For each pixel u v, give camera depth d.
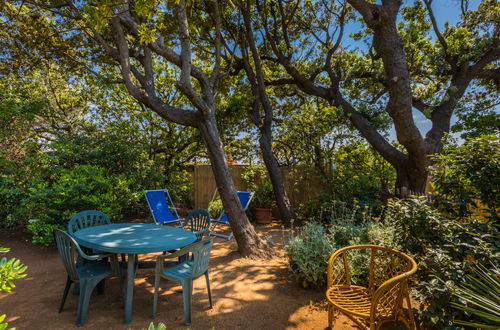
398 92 5.65
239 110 8.55
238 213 5.02
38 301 3.16
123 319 2.82
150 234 3.49
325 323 2.80
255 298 3.33
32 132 7.83
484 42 8.05
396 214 2.96
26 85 9.01
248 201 6.64
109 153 7.55
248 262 4.59
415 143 6.02
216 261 4.67
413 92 8.49
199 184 9.52
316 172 8.52
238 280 3.86
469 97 10.11
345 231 4.12
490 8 8.34
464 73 8.41
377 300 2.03
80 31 7.39
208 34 8.27
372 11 5.58
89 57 8.55
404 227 2.91
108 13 3.24
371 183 7.86
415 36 9.04
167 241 3.15
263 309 3.07
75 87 11.16
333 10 8.97
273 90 11.38
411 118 5.80
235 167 9.41
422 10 8.99
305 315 2.95
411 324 2.28
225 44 8.05
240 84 10.31
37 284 3.65
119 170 7.77
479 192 2.89
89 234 3.43
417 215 2.73
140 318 2.85
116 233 3.50
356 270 3.38
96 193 5.68
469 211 2.76
